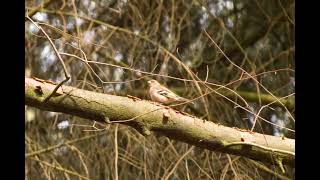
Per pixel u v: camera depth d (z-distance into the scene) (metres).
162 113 6.99
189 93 11.94
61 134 11.76
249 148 7.27
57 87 6.39
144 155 10.88
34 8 11.34
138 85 12.30
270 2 13.32
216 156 10.83
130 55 11.96
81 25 12.02
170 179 10.79
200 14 12.94
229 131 7.30
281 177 10.94
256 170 10.85
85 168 10.37
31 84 6.39
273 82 12.53
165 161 10.77
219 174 10.65
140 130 6.97
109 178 11.08
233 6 13.23
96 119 6.81
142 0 12.34
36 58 12.12
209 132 7.17
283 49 13.17
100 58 12.03
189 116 7.19
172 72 12.41
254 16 13.52
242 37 13.38
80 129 11.51
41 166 10.65
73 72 11.86
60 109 6.60
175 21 12.24
